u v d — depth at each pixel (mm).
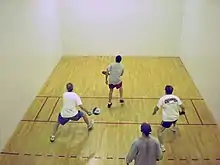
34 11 7469
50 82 8281
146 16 9945
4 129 5500
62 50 10445
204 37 7203
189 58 8867
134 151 3896
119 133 5867
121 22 10070
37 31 7688
